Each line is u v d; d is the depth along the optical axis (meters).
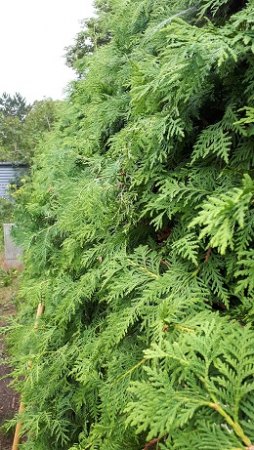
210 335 0.72
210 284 0.95
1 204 10.65
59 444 1.62
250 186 0.67
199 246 0.94
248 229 0.77
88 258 1.37
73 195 1.60
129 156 1.11
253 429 0.59
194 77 0.82
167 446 0.62
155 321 0.90
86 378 1.21
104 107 1.66
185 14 1.15
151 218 1.17
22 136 13.88
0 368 3.66
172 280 0.96
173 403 0.64
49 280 1.96
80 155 1.96
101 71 1.87
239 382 0.63
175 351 0.71
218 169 0.96
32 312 2.83
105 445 0.88
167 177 1.00
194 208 0.92
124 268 1.11
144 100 0.99
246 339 0.69
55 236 2.11
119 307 1.13
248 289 0.81
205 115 1.05
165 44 1.19
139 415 0.64
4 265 6.69
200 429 0.60
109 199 1.29
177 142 1.04
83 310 1.62
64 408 1.58
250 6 0.83
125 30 1.69
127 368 1.00
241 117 0.91
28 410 1.82
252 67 0.86
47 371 1.68
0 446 2.73
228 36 0.82
